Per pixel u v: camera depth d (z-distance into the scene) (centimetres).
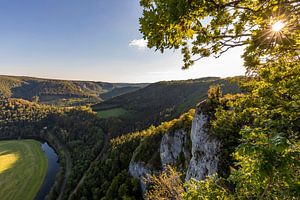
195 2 492
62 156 11700
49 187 9056
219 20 588
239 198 809
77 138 14600
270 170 437
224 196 834
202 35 596
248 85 902
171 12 493
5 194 8512
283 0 510
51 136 15900
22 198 8269
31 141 16038
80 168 9331
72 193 7444
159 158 6169
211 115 3272
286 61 769
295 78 719
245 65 781
